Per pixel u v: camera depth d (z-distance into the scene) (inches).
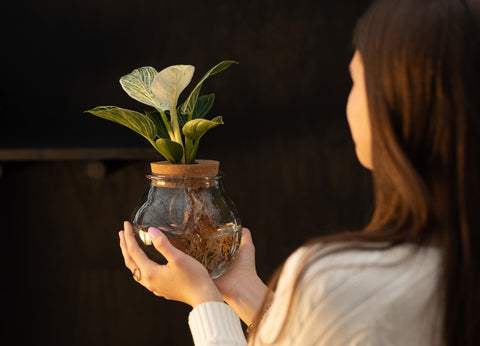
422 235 42.2
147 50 106.2
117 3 105.2
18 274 111.1
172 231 50.8
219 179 52.4
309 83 107.0
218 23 105.8
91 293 112.0
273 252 110.7
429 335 41.4
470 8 41.8
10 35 105.8
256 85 107.1
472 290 41.3
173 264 50.1
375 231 42.9
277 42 106.2
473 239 41.3
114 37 105.8
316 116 107.7
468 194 41.3
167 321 113.3
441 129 41.5
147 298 112.7
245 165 108.8
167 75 51.0
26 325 112.1
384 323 41.1
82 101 106.9
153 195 51.8
